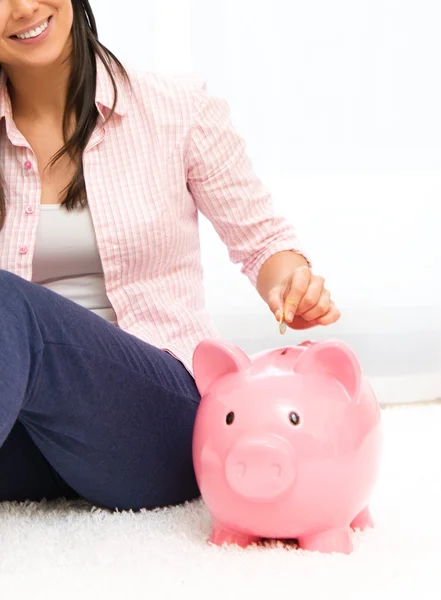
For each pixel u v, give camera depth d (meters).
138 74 1.57
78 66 1.51
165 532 1.29
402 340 2.69
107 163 1.51
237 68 2.62
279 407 1.15
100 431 1.28
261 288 1.54
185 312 1.51
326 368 1.19
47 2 1.44
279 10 2.62
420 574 1.10
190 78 1.60
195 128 1.55
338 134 2.66
